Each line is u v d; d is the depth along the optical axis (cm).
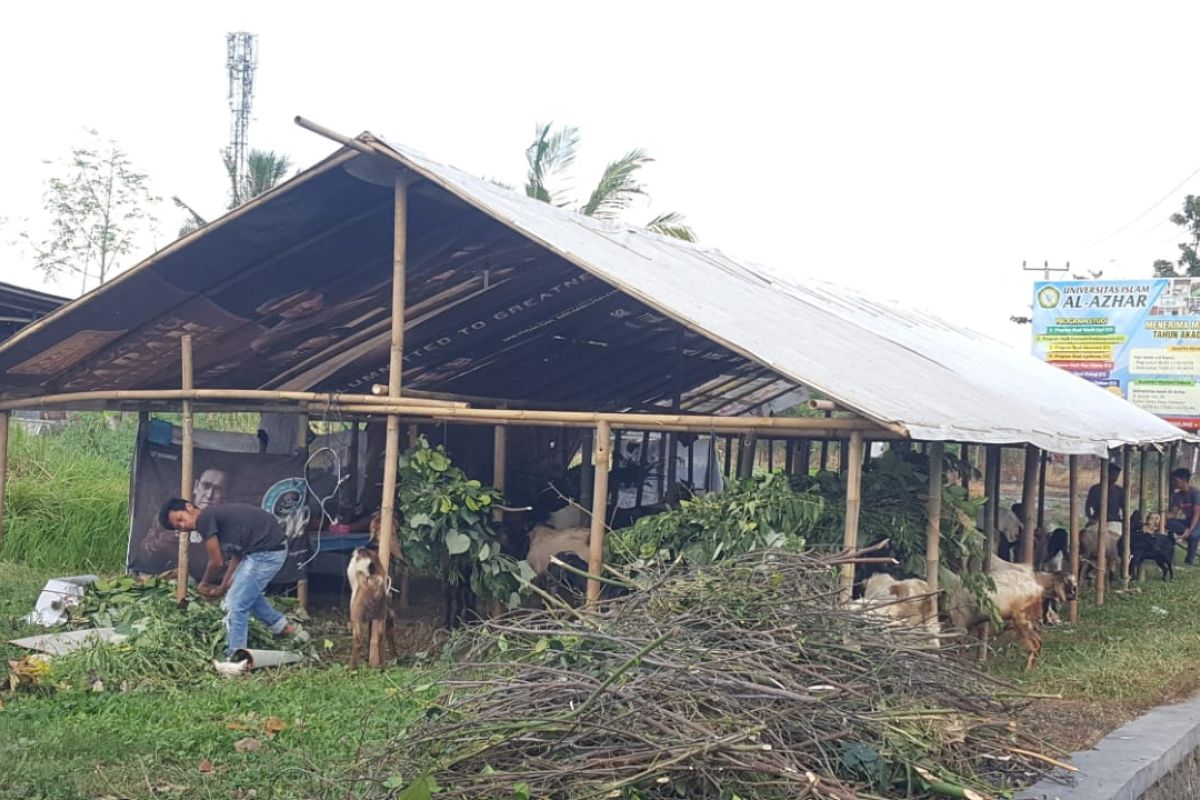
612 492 1372
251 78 3650
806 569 679
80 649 889
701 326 885
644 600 643
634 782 485
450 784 507
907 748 559
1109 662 1012
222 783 619
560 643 597
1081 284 3005
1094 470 3391
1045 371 1977
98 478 1738
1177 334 2897
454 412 963
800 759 525
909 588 879
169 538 1175
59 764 635
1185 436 1961
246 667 898
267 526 936
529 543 1134
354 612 930
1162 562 1745
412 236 1012
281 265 1012
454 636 769
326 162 901
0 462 1216
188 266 981
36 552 1436
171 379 1243
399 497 1010
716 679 540
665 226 2411
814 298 1502
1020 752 621
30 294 1481
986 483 1178
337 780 582
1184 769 777
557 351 1416
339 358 1272
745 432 930
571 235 1024
